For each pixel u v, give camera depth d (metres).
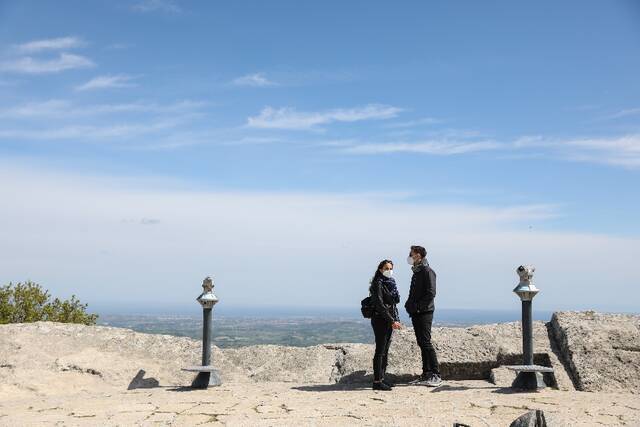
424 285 8.70
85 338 10.76
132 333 11.12
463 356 9.34
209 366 9.08
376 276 8.59
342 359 10.41
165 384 9.66
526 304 8.30
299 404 7.33
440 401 7.32
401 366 9.39
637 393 7.98
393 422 6.06
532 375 8.11
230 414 6.73
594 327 9.55
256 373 10.30
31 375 9.05
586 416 6.32
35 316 16.83
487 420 6.16
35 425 6.19
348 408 6.97
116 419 6.49
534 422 5.38
